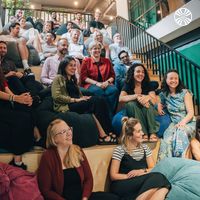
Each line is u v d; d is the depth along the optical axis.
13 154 1.94
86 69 3.20
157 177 1.76
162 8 6.38
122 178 1.97
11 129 1.95
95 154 2.18
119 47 4.88
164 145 2.46
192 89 3.73
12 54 3.42
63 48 3.31
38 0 11.74
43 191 1.68
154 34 5.82
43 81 3.19
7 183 1.54
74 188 1.76
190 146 2.43
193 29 4.90
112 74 3.33
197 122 2.97
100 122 2.42
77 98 2.61
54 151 1.81
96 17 6.65
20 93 2.48
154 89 3.03
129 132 2.12
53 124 1.87
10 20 5.94
